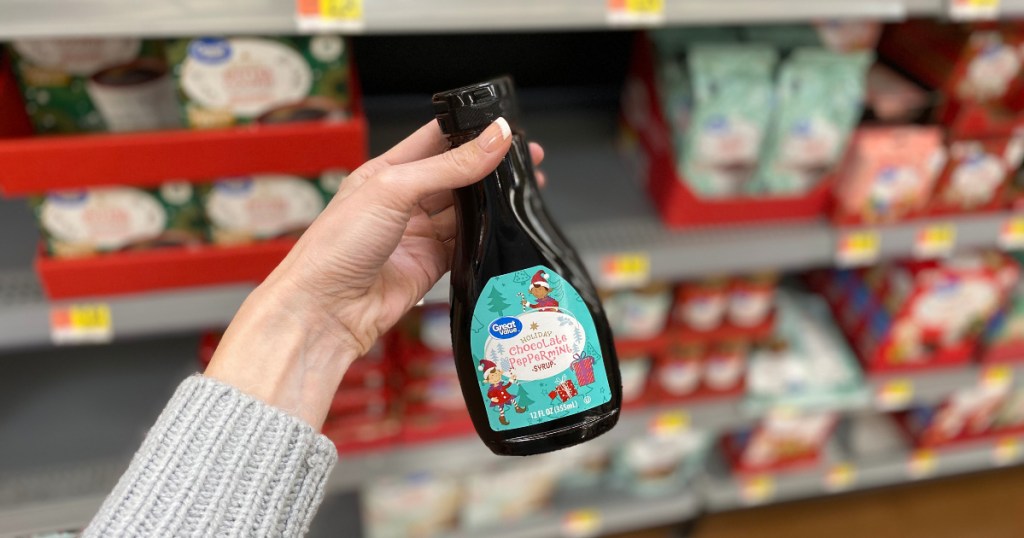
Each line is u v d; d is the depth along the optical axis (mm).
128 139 1028
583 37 1736
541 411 773
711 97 1292
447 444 1574
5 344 1187
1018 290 1776
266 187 1134
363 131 1079
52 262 1142
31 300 1195
